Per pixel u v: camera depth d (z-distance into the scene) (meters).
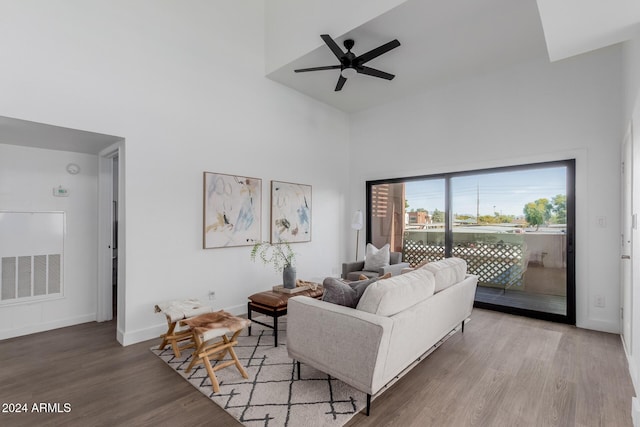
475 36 3.46
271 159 4.57
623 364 2.66
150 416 1.99
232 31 4.10
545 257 3.91
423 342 2.44
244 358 2.80
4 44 2.52
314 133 5.26
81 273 3.77
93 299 3.86
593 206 3.53
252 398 2.17
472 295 3.45
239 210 4.11
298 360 2.38
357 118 5.87
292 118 4.89
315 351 2.24
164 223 3.42
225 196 3.96
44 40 2.70
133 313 3.18
